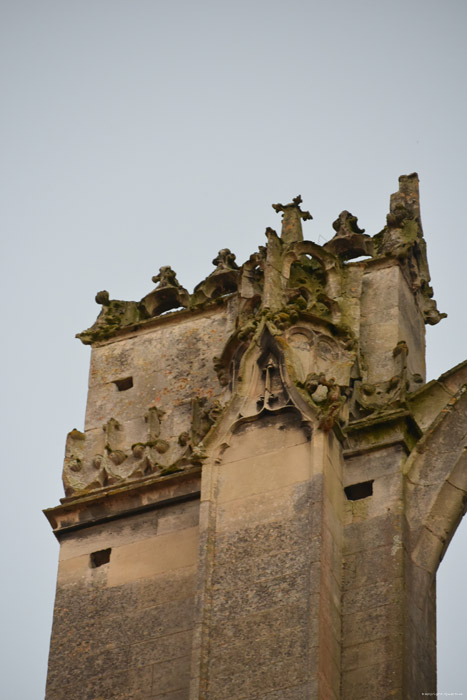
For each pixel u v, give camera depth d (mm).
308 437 67250
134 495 71000
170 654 66938
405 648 63531
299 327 70625
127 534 70375
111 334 76438
